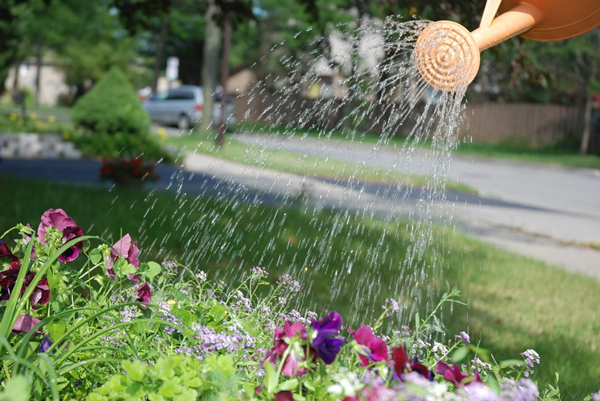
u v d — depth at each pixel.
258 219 7.74
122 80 17.11
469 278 6.34
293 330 1.86
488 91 34.59
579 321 5.36
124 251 2.49
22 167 13.25
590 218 12.07
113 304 2.45
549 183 18.61
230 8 9.13
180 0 25.03
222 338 2.21
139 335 2.33
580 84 30.12
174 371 1.77
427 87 2.98
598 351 4.57
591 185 18.98
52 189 9.52
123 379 1.75
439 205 11.05
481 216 10.92
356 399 1.65
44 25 33.19
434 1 5.96
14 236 6.07
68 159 15.63
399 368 1.74
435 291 5.55
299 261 5.91
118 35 47.94
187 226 6.96
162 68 57.97
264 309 2.79
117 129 16.78
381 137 3.44
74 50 46.47
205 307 2.58
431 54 2.55
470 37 2.49
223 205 8.52
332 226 7.71
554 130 32.28
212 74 25.80
